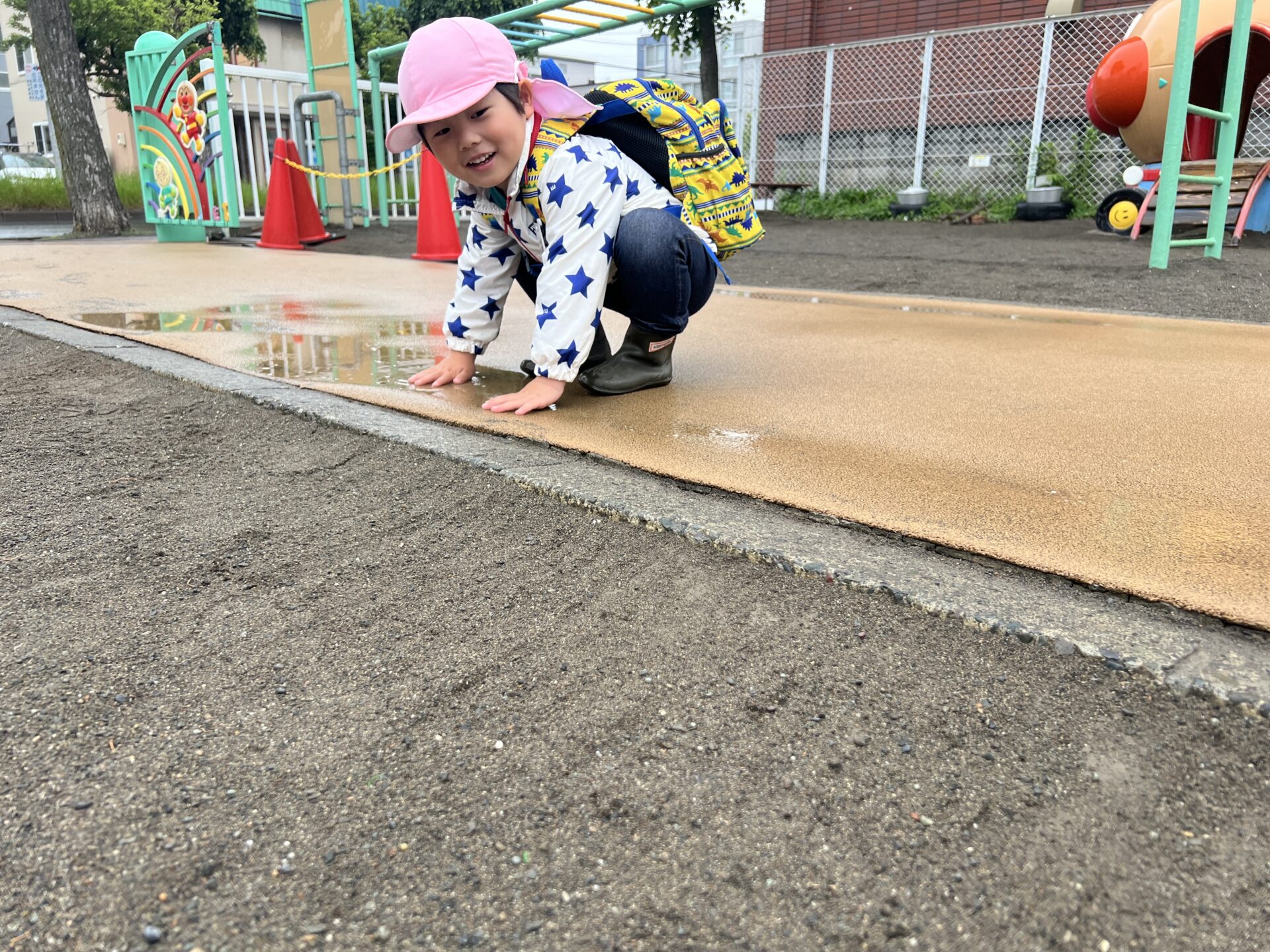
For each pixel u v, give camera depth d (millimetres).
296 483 1640
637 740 939
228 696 1012
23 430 1946
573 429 1864
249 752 921
